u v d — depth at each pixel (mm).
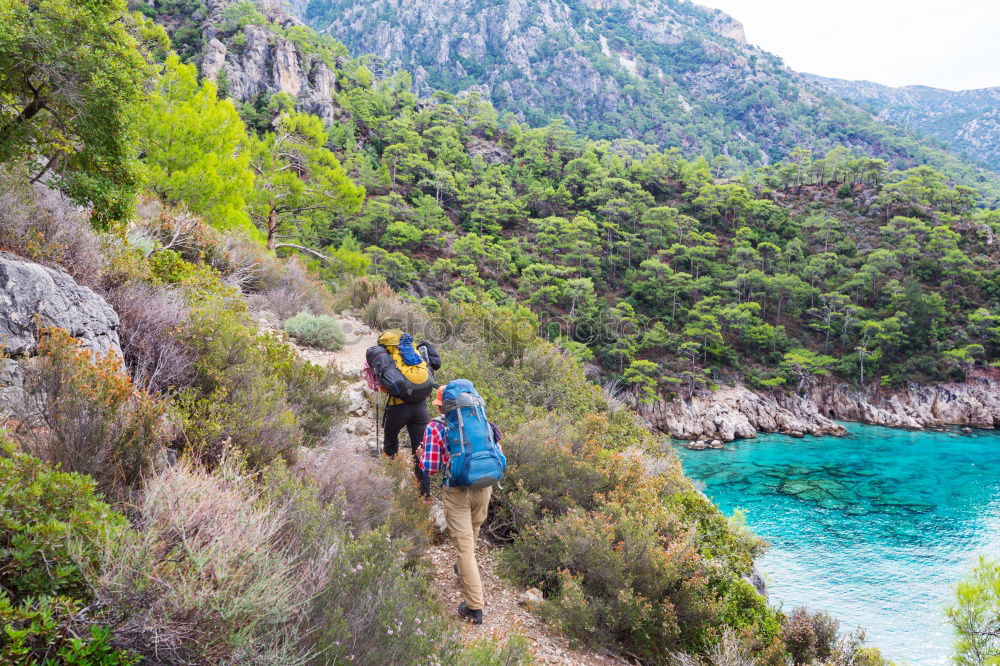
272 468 3521
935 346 95250
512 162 155125
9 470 1865
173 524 2135
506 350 10336
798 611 6184
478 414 3961
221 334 4742
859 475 49594
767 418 81062
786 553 31703
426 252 105125
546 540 4922
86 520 1867
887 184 135500
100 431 2617
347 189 24891
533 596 4582
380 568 3223
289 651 2158
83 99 4965
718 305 101875
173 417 3402
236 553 2041
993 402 85938
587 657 4043
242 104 103438
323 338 9242
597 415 8078
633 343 91688
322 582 2588
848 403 88500
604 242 118625
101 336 4148
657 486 6426
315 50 153125
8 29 4461
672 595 4816
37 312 3725
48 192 5383
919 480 47844
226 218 15945
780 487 45312
